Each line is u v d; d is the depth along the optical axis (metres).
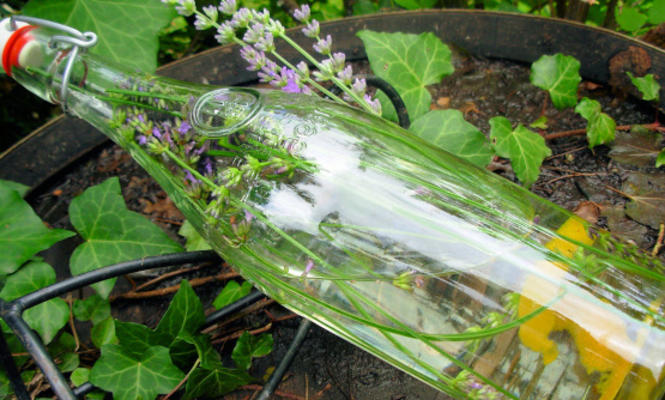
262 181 0.22
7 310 0.21
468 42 0.36
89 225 0.27
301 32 0.35
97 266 0.26
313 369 0.25
